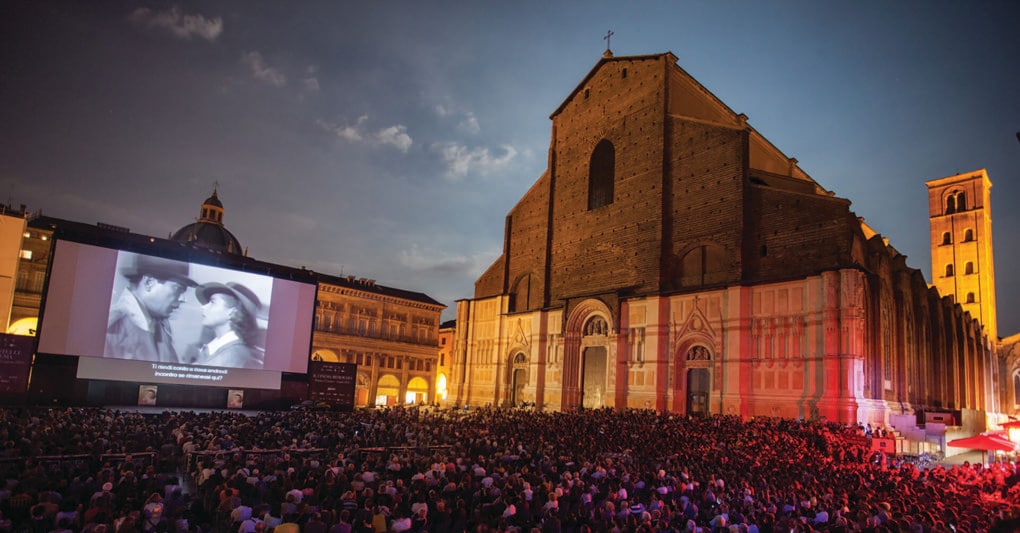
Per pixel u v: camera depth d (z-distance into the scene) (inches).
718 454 1213.1
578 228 2551.7
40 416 1396.4
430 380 3912.4
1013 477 1123.9
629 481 871.7
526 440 1392.7
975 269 3688.5
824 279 1648.6
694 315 1982.0
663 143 2226.9
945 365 2187.5
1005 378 3506.4
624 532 598.2
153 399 2150.6
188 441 1103.0
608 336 2253.9
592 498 792.3
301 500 696.4
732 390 1824.6
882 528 597.9
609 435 1427.2
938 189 3919.8
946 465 1523.1
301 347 2405.3
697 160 2117.4
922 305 2009.1
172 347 2129.7
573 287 2506.2
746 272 1892.2
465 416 1990.7
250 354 2284.7
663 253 2142.0
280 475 815.1
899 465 1231.5
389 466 948.0
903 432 1588.3
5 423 1215.6
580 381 2362.2
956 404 2258.9
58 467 874.8
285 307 2384.4
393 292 3882.9
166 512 669.9
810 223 1756.9
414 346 3853.3
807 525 628.4
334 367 2464.3
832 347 1606.8
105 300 2018.9
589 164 2561.5
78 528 580.1
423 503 679.7
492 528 589.9
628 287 2239.2
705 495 789.2
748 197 1941.4
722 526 652.1
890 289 1834.4
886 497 849.5
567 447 1305.4
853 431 1396.4
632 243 2272.4
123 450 1029.2
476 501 738.2
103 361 2003.0
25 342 1868.8
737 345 1833.2
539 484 860.0
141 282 2094.0
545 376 2509.8
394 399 3727.9
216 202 3885.3
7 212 2413.9
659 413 1926.7
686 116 2192.4
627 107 2428.6
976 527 737.6
